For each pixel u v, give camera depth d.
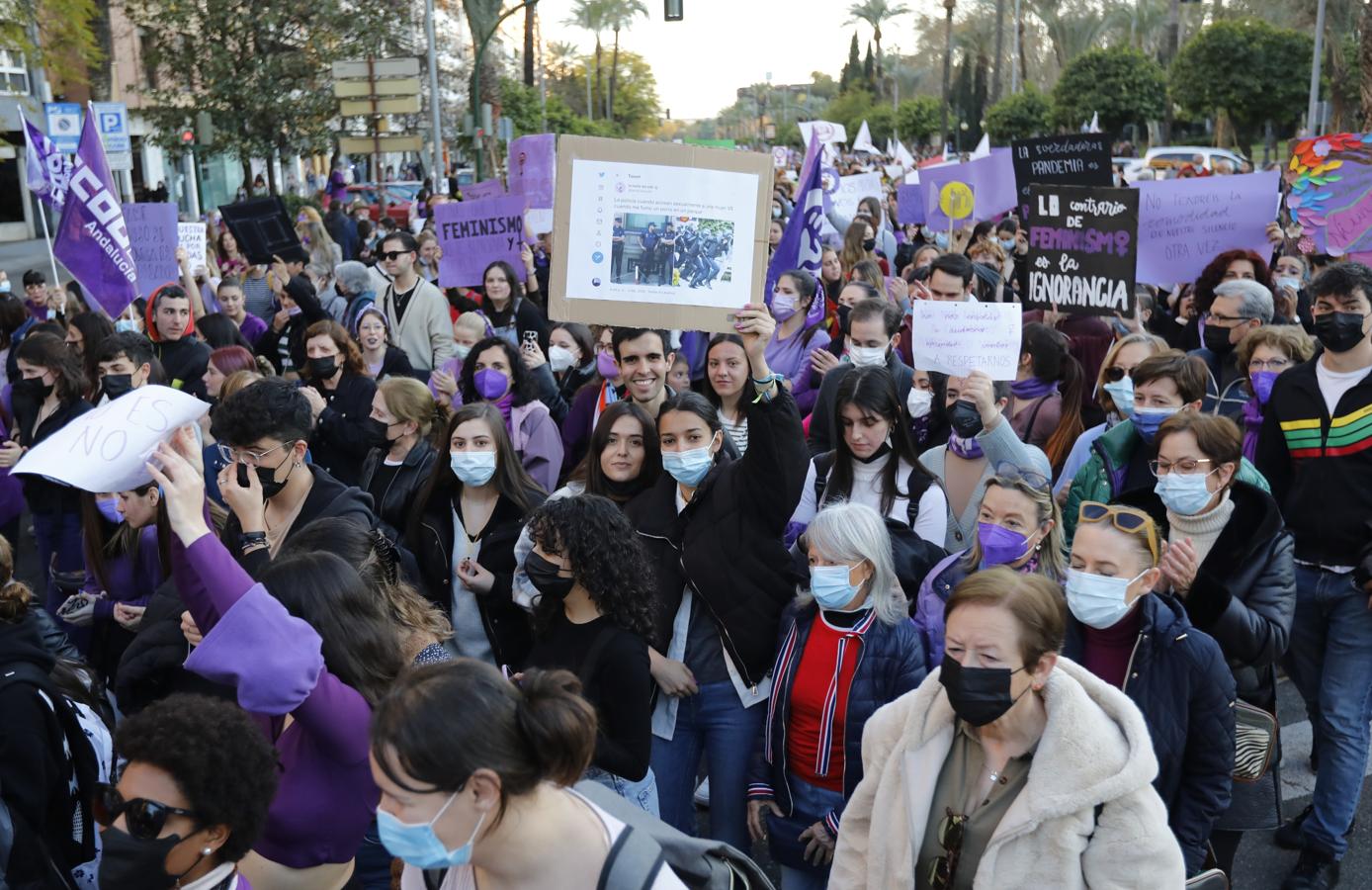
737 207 4.40
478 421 4.63
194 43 25.72
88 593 4.92
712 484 4.28
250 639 2.71
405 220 24.45
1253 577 3.80
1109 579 3.12
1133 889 2.45
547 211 12.81
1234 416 5.79
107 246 8.77
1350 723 4.52
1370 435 4.55
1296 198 8.74
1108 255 7.01
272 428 3.94
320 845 2.88
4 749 3.16
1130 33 67.06
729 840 4.12
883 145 72.88
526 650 4.66
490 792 2.07
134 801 2.34
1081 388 5.80
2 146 28.67
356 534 3.56
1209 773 3.15
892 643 3.71
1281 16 48.59
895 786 2.70
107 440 2.99
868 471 4.65
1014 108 49.91
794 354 7.64
